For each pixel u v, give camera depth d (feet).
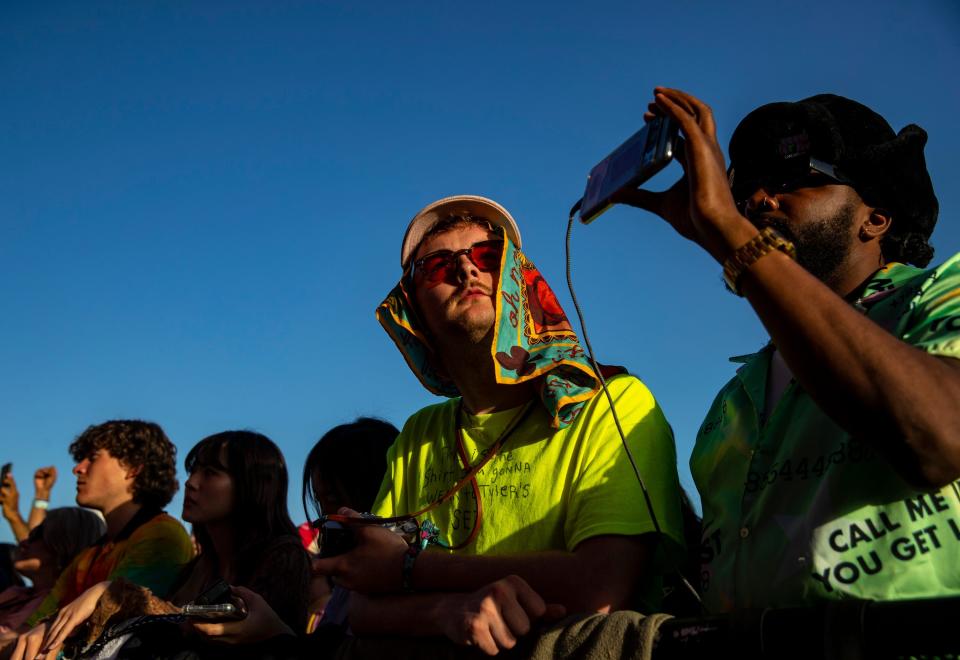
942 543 5.49
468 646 7.04
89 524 19.66
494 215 10.05
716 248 5.65
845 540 5.79
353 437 14.07
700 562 7.16
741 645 5.45
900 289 6.37
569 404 8.45
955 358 5.44
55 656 9.77
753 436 6.89
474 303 9.24
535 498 8.30
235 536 13.21
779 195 6.89
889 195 6.77
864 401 5.06
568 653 6.44
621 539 7.45
